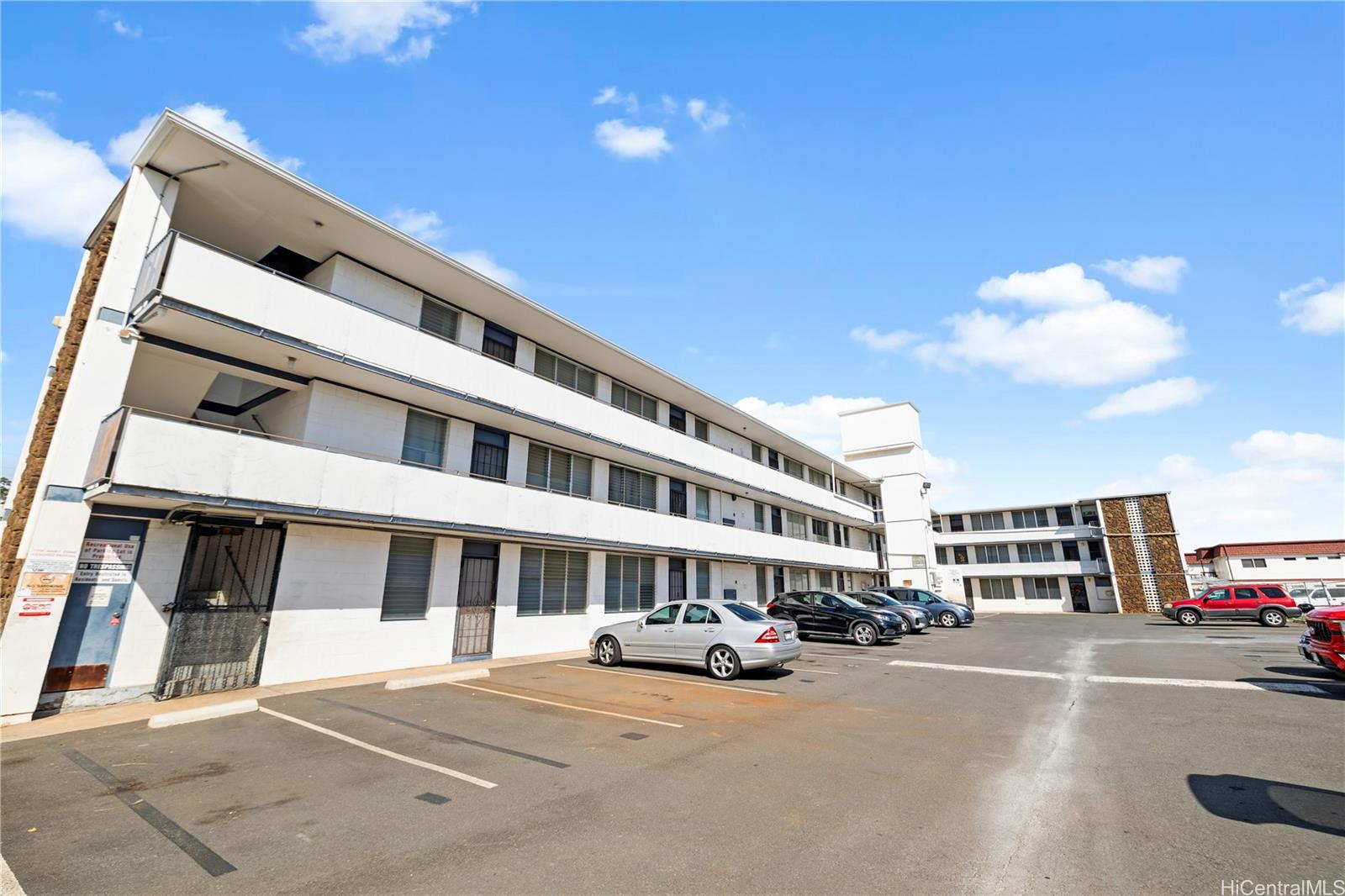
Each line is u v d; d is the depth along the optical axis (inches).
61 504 329.1
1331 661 381.1
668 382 792.3
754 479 975.6
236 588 402.0
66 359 407.5
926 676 460.8
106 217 444.8
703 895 140.3
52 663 320.5
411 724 303.7
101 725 298.2
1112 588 1662.2
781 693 388.8
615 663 510.3
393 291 521.0
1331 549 1800.0
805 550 1113.4
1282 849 162.2
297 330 407.8
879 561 1489.9
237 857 160.1
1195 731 287.1
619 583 732.0
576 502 616.1
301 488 395.9
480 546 564.4
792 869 152.7
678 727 299.6
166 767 234.4
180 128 359.6
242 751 256.8
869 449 1604.3
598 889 142.9
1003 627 1000.9
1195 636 774.5
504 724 304.8
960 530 1936.5
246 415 518.9
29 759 244.4
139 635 351.3
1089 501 1708.9
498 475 595.2
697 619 474.3
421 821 183.6
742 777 225.0
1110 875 149.2
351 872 151.9
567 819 185.3
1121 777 223.5
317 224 452.4
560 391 619.2
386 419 500.1
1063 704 357.1
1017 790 210.4
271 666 404.8
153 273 356.8
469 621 543.2
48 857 160.2
